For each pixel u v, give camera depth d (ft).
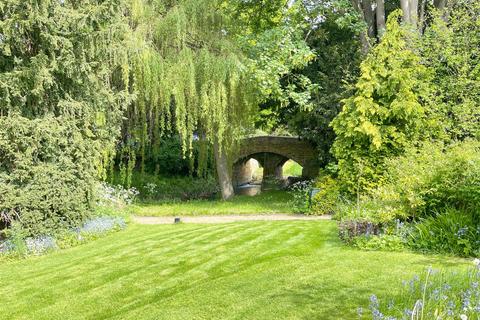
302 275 19.27
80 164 32.30
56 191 30.66
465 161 25.13
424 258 21.34
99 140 34.68
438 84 43.60
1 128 28.43
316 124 57.06
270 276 19.49
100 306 17.95
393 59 37.01
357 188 37.17
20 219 29.48
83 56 30.76
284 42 46.96
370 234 25.30
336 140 39.70
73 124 31.37
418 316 11.29
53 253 28.50
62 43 29.48
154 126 51.34
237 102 48.39
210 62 45.11
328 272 19.44
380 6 49.47
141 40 40.78
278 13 56.85
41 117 30.94
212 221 41.22
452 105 42.57
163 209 48.11
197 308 16.03
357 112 37.37
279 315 14.69
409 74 36.99
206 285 19.01
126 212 43.39
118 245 29.19
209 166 71.82
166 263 23.72
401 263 20.44
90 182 33.32
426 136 37.37
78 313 17.30
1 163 29.71
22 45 29.78
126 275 21.95
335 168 41.57
